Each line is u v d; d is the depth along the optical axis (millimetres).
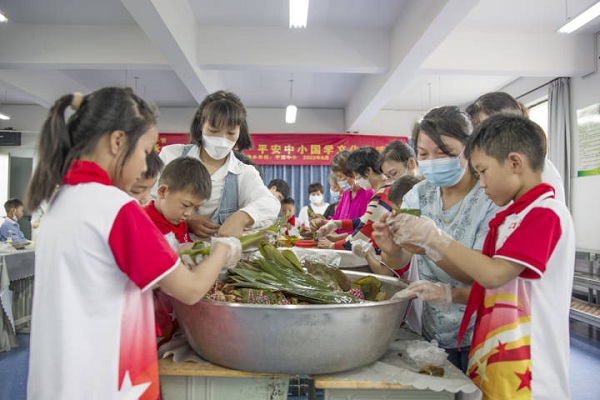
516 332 888
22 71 5719
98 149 800
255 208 1376
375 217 2039
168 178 1172
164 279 797
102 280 772
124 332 810
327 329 835
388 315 911
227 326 859
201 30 4809
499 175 901
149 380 854
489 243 988
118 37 4754
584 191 5012
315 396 1202
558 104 5332
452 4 3260
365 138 7824
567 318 899
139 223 776
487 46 4848
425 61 4781
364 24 4809
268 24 4816
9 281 3387
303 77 6430
